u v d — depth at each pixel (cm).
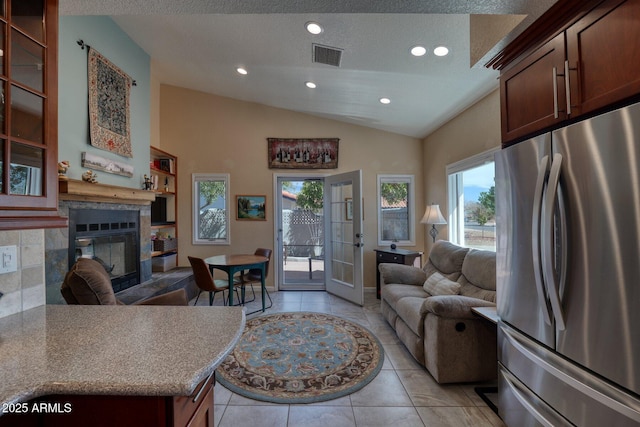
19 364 80
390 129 450
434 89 297
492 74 259
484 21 159
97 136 281
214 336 99
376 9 128
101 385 72
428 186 441
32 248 127
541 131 136
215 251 457
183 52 338
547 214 113
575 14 114
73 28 258
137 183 345
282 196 477
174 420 78
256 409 180
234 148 459
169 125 452
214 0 120
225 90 432
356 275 393
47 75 102
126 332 102
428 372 220
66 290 172
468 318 200
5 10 92
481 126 305
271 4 124
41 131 101
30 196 96
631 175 90
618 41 97
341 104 388
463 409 179
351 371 221
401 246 460
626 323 92
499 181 156
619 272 94
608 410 96
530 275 133
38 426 77
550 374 120
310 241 483
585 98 110
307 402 186
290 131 461
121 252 330
